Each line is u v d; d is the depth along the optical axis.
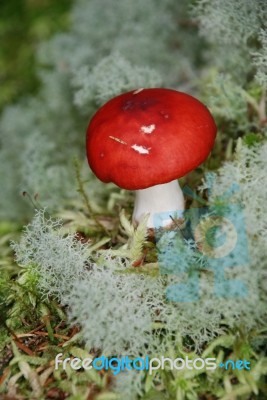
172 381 0.27
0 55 0.57
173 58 0.43
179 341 0.27
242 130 0.34
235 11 0.31
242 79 0.35
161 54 0.43
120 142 0.27
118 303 0.27
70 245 0.29
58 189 0.36
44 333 0.29
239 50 0.34
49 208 0.35
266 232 0.28
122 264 0.29
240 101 0.34
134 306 0.27
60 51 0.47
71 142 0.41
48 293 0.28
